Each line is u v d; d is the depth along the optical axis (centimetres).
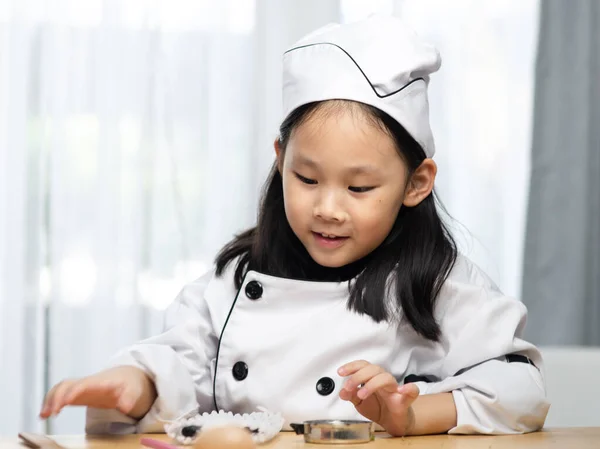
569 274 246
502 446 90
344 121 104
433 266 114
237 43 242
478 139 244
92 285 238
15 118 236
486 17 244
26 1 237
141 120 238
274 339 111
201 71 240
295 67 110
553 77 246
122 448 88
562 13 247
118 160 237
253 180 240
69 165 238
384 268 113
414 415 99
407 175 110
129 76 238
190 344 117
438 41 243
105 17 237
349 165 104
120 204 238
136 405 102
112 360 104
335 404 107
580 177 246
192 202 240
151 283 238
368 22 111
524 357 112
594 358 147
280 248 120
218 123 241
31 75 237
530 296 246
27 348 236
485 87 244
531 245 246
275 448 87
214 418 93
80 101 238
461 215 243
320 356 109
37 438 93
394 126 107
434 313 114
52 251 236
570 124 247
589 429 108
